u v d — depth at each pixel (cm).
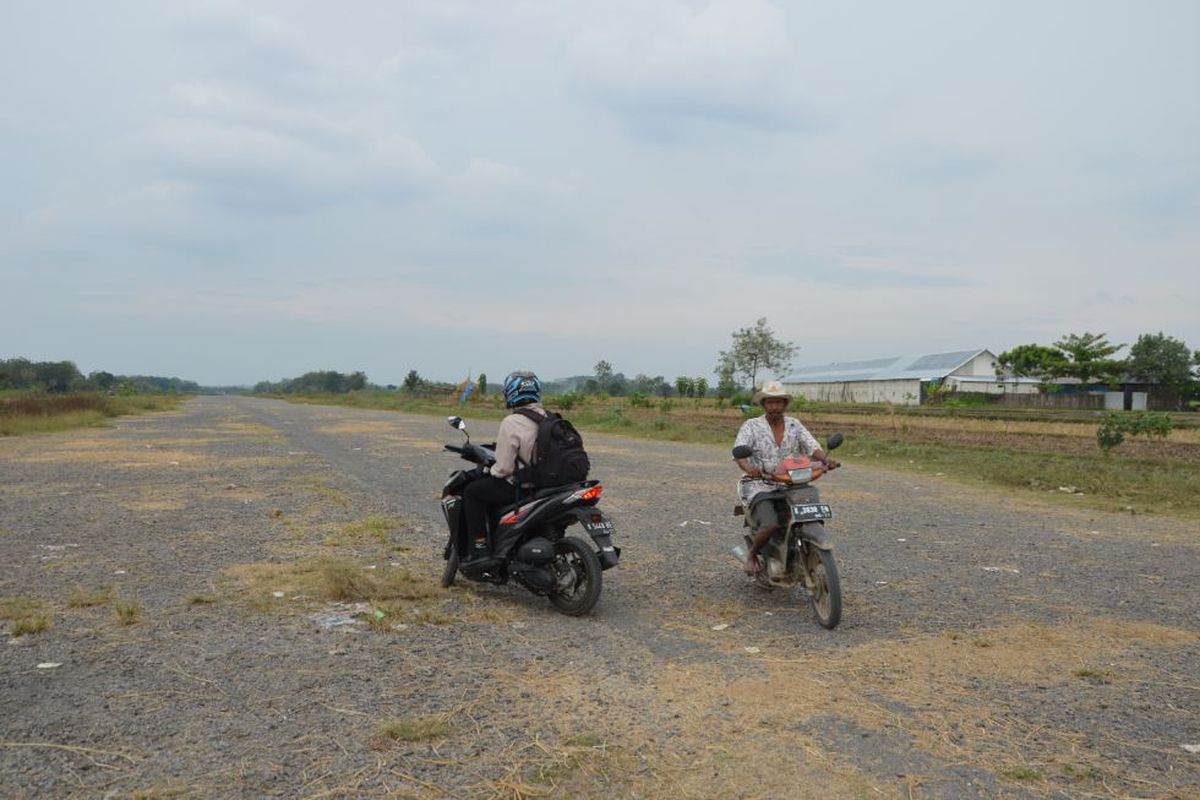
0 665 459
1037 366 6994
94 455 1706
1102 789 342
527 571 603
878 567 761
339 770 343
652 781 341
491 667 475
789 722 404
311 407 5872
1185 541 917
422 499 1137
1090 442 2334
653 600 639
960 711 421
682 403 5709
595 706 420
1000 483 1420
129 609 548
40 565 702
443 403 6072
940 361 7544
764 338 7750
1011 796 335
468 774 343
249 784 329
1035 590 681
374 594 623
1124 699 442
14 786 322
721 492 1254
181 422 3253
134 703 409
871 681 464
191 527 891
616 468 1588
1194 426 3203
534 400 632
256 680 444
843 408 5244
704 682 457
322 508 1034
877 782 344
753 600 642
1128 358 7325
